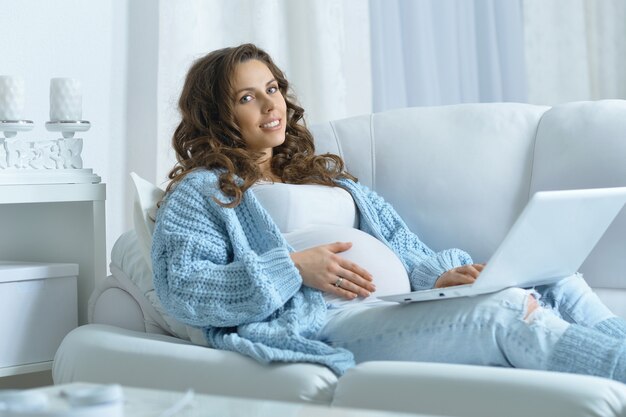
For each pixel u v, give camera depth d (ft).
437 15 11.69
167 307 6.12
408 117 7.82
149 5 10.11
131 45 9.96
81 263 7.93
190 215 6.36
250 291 5.94
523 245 5.17
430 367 4.76
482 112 7.63
